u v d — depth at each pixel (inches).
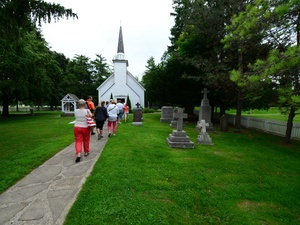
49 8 278.8
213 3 502.6
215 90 553.9
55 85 1309.1
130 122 610.2
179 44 673.6
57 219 114.6
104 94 1235.9
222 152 289.9
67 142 305.6
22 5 262.1
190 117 860.6
